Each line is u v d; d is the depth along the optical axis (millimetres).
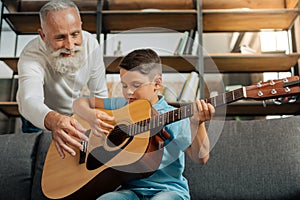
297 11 2895
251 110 2852
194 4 3160
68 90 1693
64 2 1617
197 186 1426
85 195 1161
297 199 1338
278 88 916
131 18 2975
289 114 2900
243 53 2846
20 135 1641
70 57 1579
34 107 1421
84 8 3193
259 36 3064
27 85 1591
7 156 1557
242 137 1493
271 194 1369
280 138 1451
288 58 2783
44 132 1634
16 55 3168
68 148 1217
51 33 1559
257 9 3131
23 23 3121
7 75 3035
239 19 2994
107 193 1074
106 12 2928
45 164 1310
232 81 3012
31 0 3260
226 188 1410
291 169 1379
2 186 1499
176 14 2926
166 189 1120
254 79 3000
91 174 1149
